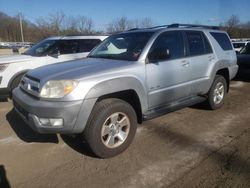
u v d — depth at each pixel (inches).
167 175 137.8
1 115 234.7
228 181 131.9
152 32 187.5
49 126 141.9
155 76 175.2
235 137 182.7
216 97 239.5
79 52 316.5
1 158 158.4
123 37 197.9
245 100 280.5
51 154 162.4
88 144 150.7
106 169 144.6
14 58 278.1
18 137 187.0
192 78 207.2
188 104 207.8
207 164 147.7
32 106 143.6
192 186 128.6
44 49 301.0
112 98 157.8
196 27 225.8
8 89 270.2
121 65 163.0
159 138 182.2
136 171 142.0
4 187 131.0
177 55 195.9
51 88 142.7
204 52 221.6
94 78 145.9
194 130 195.9
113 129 155.3
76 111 140.0
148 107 176.1
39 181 135.3
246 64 383.2
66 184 132.3
